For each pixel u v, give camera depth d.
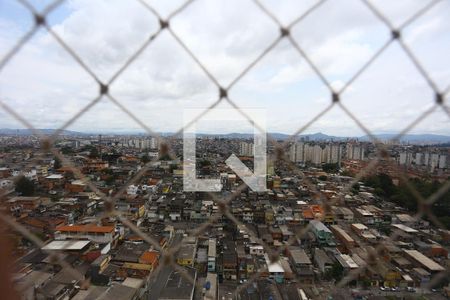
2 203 1.27
